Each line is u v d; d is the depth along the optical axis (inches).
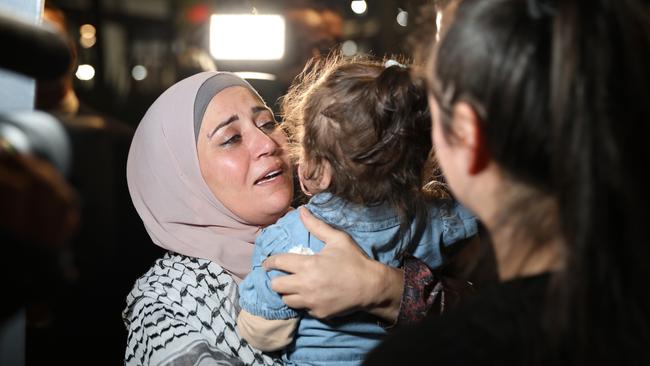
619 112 27.2
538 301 29.2
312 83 71.3
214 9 124.3
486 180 31.8
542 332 28.3
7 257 28.3
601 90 27.1
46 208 29.4
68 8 147.8
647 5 30.2
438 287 56.5
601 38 27.4
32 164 29.5
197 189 69.2
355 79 58.8
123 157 88.7
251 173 68.2
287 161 70.6
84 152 83.4
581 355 27.8
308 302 53.8
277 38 116.1
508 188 31.0
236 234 69.7
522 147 29.4
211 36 118.1
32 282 29.3
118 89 134.0
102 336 91.2
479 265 38.9
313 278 53.5
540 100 28.6
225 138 68.3
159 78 133.8
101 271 89.4
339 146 58.5
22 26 28.6
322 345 57.7
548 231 30.5
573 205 27.5
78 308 88.7
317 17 118.6
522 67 28.7
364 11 174.7
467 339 28.8
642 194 27.3
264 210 68.6
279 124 74.0
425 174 64.1
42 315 40.6
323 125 59.0
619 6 28.0
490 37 29.5
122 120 125.6
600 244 27.3
